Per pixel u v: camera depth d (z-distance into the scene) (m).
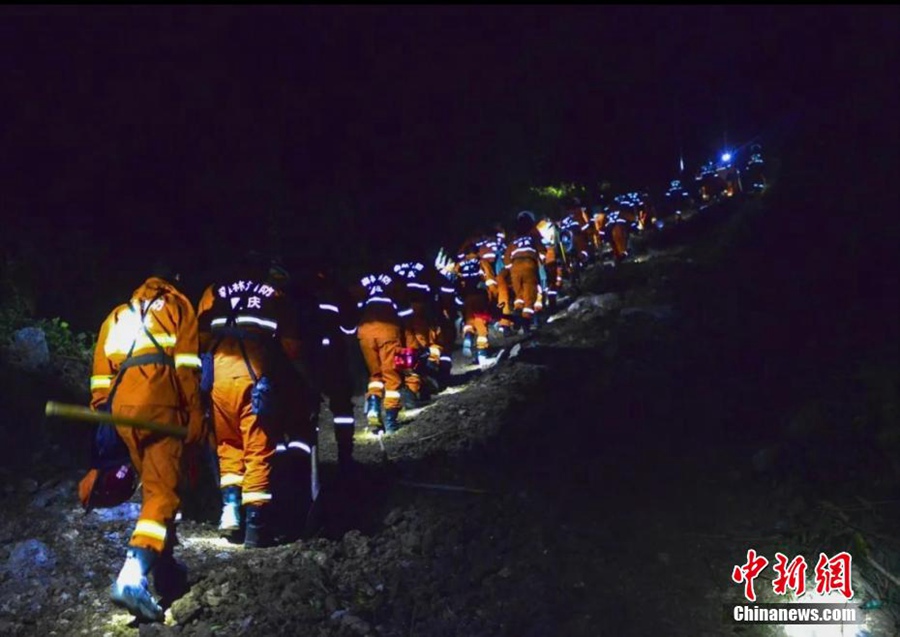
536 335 14.90
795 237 15.34
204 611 5.66
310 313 8.33
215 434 6.96
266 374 6.78
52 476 7.82
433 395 12.56
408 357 11.02
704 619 5.72
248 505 6.77
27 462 8.09
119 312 5.84
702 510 7.19
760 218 17.50
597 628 5.55
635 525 6.97
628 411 9.59
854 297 11.74
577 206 23.25
